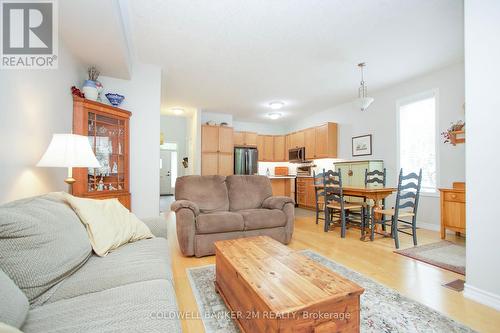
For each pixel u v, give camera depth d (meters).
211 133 5.83
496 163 1.58
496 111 1.57
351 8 2.20
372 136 4.64
